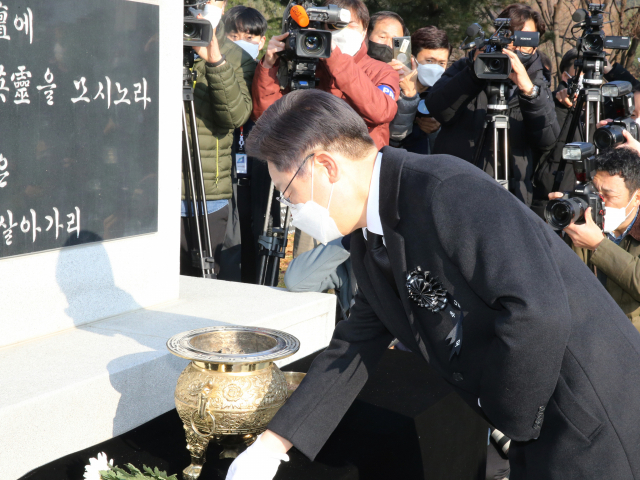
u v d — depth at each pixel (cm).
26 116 164
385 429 149
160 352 165
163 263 213
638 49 1070
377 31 354
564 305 96
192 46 264
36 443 135
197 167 282
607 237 212
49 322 177
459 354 111
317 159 107
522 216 100
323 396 125
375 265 117
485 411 112
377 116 294
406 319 119
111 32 185
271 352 126
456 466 179
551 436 112
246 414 123
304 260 240
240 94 297
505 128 315
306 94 109
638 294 196
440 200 101
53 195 174
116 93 189
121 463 132
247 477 115
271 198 312
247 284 248
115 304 197
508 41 305
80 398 144
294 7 267
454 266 105
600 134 234
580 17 330
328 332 232
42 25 165
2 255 163
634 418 109
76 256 183
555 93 401
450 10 789
